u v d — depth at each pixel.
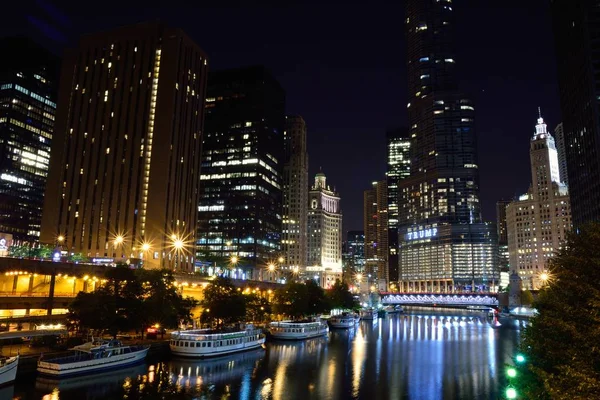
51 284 105.06
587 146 194.00
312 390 76.56
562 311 41.03
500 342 142.38
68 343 84.81
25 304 101.69
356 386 80.25
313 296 182.25
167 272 108.56
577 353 33.25
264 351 113.31
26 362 71.94
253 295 147.25
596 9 192.75
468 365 101.31
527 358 51.22
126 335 105.88
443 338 153.38
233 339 105.56
